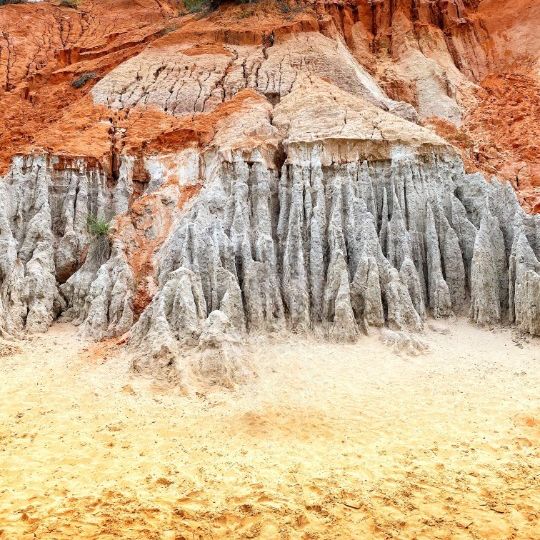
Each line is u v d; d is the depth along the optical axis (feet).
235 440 39.27
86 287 65.05
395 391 47.73
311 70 96.63
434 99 106.11
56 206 72.38
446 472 34.76
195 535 28.43
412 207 68.85
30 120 96.63
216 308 58.85
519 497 31.96
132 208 72.08
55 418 41.73
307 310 60.70
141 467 35.06
